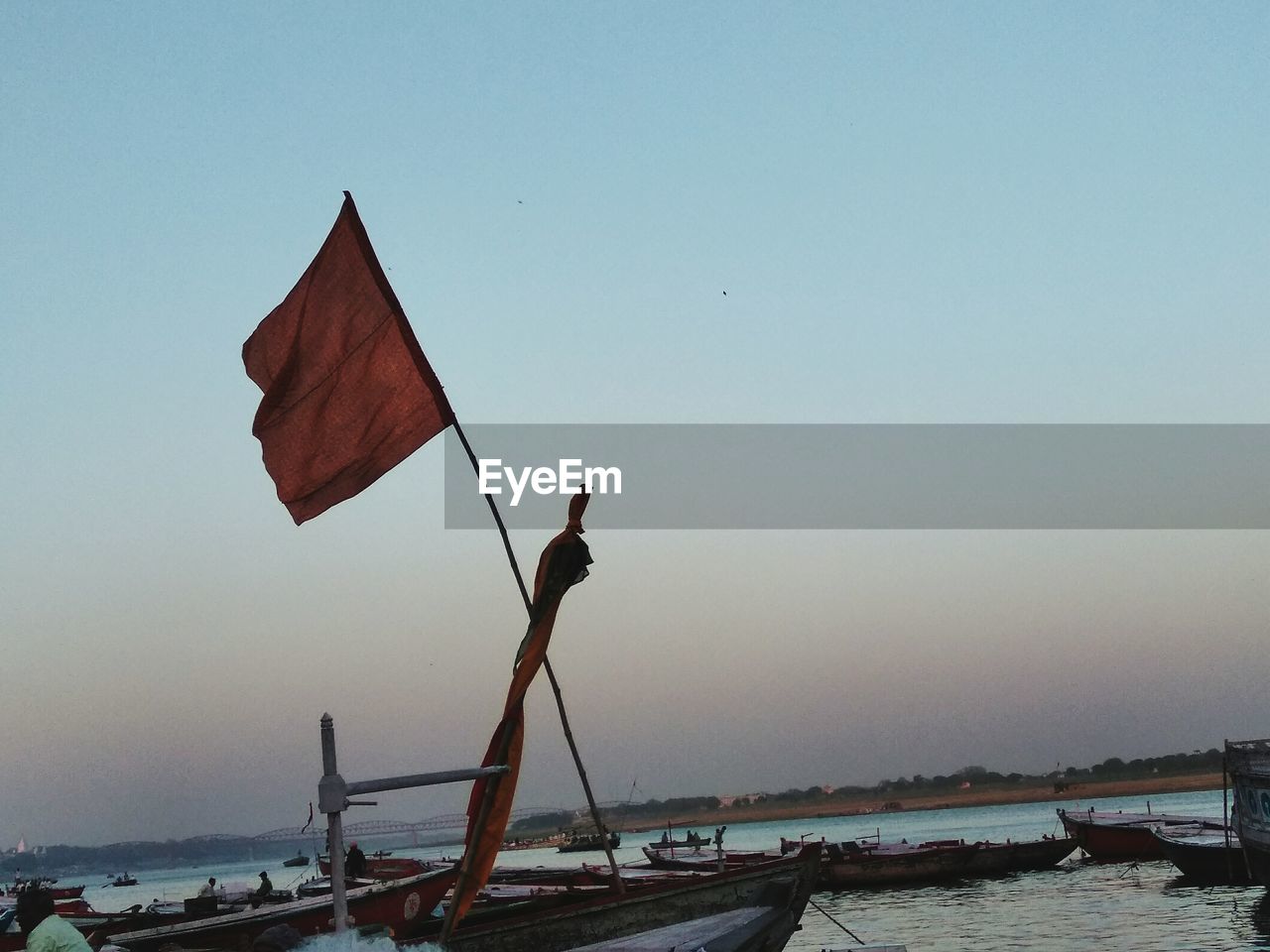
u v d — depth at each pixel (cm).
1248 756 2708
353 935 770
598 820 1416
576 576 1126
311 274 1215
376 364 1218
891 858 4012
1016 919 2984
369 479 1202
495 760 1051
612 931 1360
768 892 1371
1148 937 2503
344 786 815
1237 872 3195
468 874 1021
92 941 1650
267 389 1204
